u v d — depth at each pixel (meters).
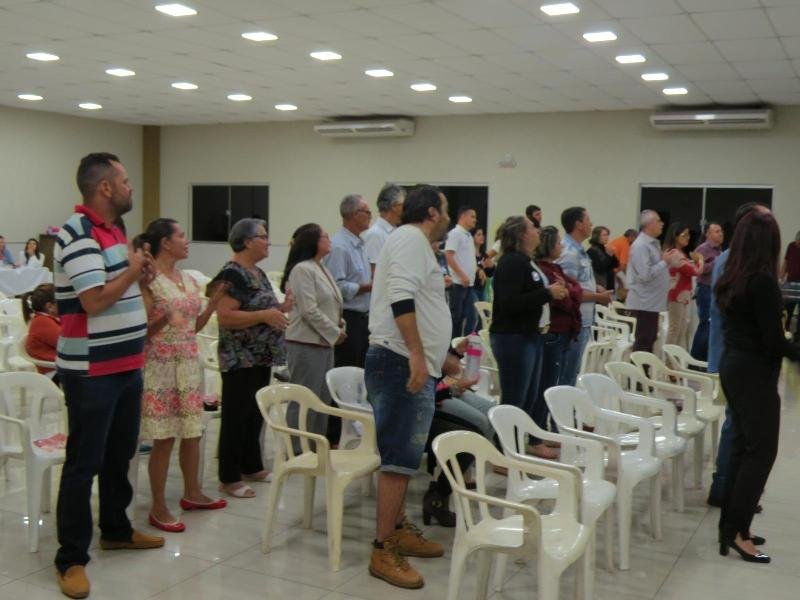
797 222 10.80
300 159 14.08
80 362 2.99
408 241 3.13
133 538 3.46
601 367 7.06
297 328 4.31
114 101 12.10
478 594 2.89
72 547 3.07
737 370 3.39
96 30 7.53
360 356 4.86
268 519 3.47
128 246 3.10
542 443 4.79
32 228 13.74
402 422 3.19
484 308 8.21
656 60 8.17
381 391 3.21
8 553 3.40
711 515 4.12
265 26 7.21
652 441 3.61
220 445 4.17
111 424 3.26
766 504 4.34
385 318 3.21
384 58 8.42
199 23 7.18
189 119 14.15
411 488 4.39
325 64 8.82
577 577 2.86
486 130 12.54
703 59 8.05
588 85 9.69
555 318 4.88
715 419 4.53
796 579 3.37
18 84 10.70
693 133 11.28
